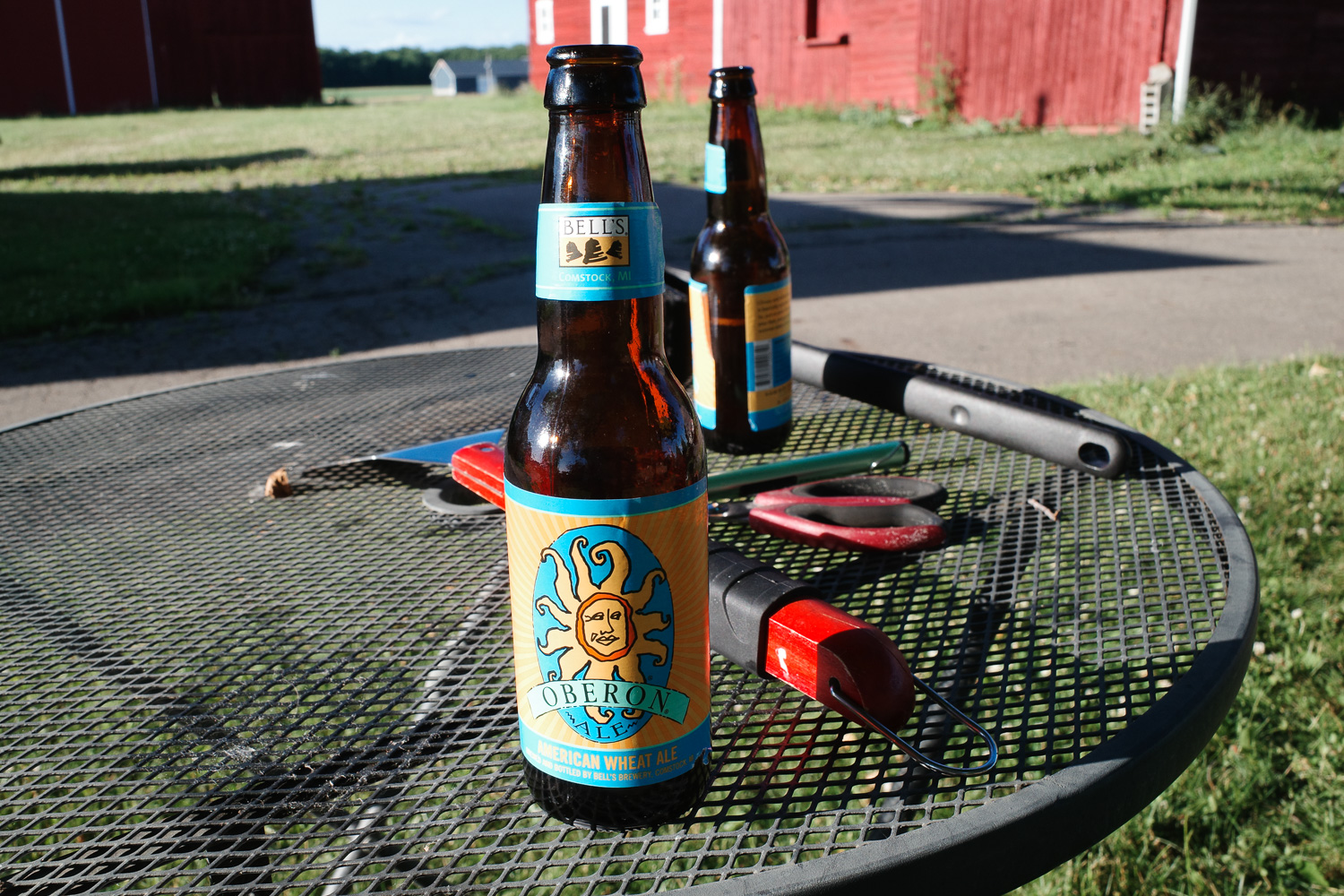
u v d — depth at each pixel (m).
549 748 0.68
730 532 1.15
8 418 4.15
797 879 0.62
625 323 0.70
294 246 7.98
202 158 14.95
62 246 7.73
